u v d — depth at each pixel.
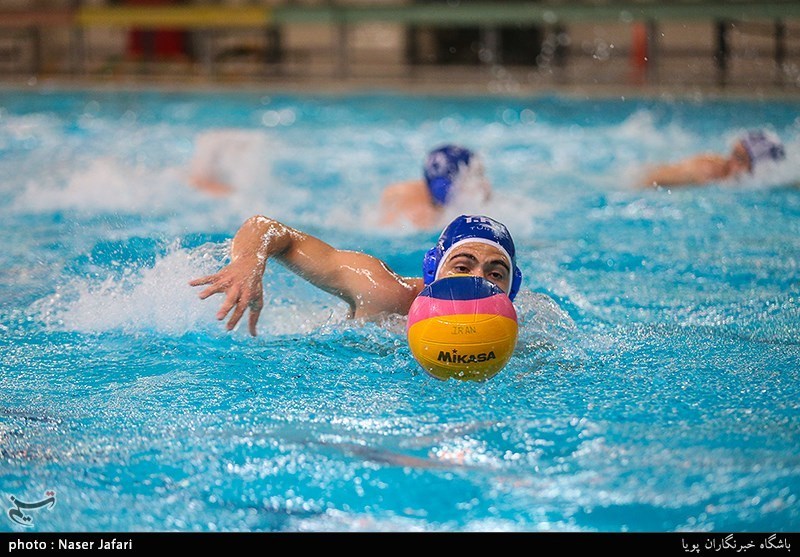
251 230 7.64
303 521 5.26
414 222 12.39
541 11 24.19
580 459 5.84
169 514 5.34
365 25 28.75
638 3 23.77
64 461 5.89
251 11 25.06
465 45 28.22
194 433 6.22
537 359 7.25
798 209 13.10
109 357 7.55
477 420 6.33
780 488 5.48
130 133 19.48
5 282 9.42
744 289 9.45
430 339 6.37
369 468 5.78
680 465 5.76
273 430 6.25
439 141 19.08
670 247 11.23
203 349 7.63
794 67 23.98
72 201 13.48
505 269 7.06
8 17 25.48
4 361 7.48
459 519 5.27
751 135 14.93
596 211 13.16
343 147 18.39
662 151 17.73
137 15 25.25
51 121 20.70
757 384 6.88
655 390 6.78
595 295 9.21
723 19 23.27
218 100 23.23
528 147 18.38
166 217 12.53
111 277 9.34
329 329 7.82
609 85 23.84
